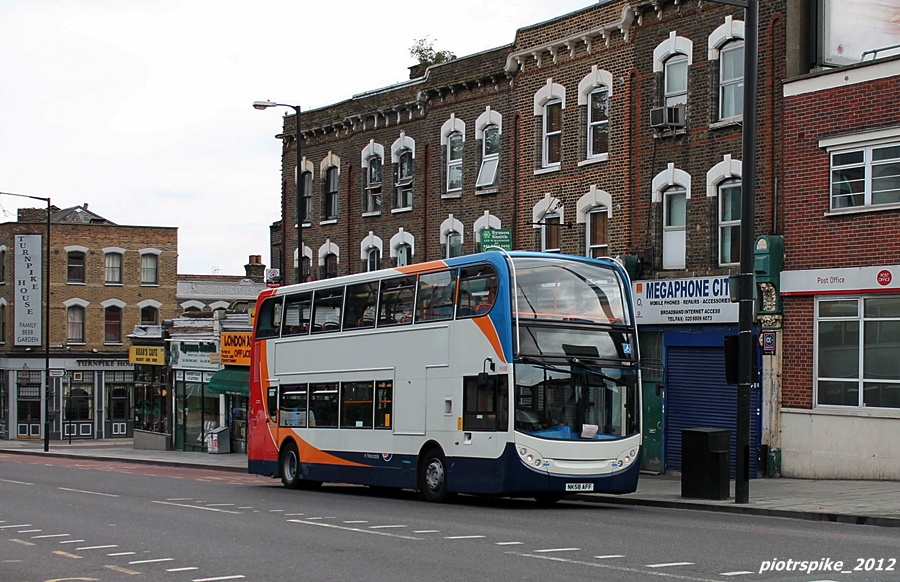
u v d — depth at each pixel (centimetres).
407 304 2170
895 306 2184
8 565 1235
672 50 2688
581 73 2970
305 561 1213
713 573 1063
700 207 2603
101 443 6228
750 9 1861
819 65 2392
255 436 2712
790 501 1875
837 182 2292
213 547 1359
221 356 4406
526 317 1888
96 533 1555
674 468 2673
